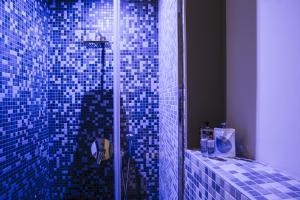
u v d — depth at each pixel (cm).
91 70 254
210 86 123
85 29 253
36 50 229
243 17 101
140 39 251
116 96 224
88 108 254
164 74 209
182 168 129
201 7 123
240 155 106
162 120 226
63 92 254
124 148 250
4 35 177
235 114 110
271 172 80
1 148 173
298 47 68
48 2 253
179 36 128
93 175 255
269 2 83
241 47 104
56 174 254
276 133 81
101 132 255
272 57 82
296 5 69
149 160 252
